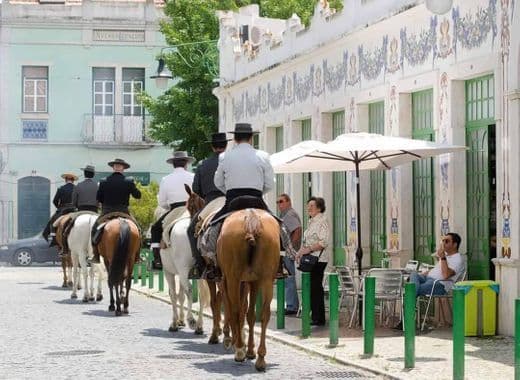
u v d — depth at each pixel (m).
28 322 20.70
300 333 18.11
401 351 15.60
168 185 19.48
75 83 52.16
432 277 18.34
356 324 19.27
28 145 51.94
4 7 51.62
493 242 18.44
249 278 14.16
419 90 21.28
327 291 21.03
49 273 38.72
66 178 30.66
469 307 17.09
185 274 18.30
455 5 19.33
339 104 25.17
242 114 33.31
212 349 16.52
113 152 52.62
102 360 15.31
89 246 25.62
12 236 51.62
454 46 19.39
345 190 25.66
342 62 25.00
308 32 27.25
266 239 14.08
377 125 23.69
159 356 15.70
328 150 17.94
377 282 18.11
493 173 18.48
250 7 34.84
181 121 41.22
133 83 52.50
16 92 51.84
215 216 15.16
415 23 21.06
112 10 52.19
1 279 34.91
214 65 40.25
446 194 19.59
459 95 19.52
